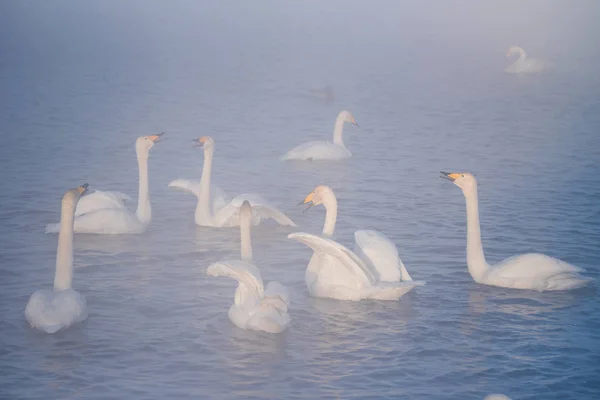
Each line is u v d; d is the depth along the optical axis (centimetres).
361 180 2512
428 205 2228
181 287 1639
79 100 3850
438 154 2875
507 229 2002
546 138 3131
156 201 2266
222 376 1287
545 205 2206
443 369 1318
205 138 2062
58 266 1493
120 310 1520
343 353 1368
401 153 2900
